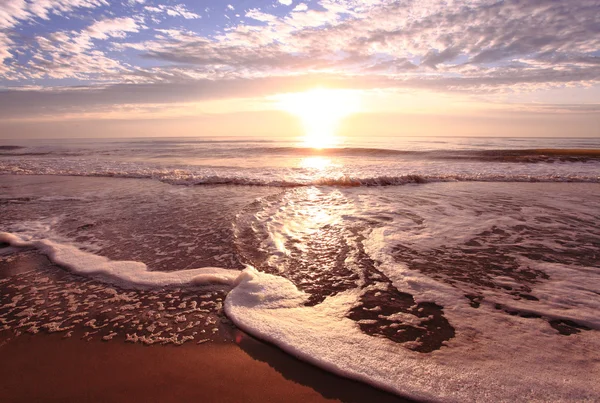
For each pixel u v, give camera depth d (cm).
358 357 235
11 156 2272
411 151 2198
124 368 233
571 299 317
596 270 385
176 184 1068
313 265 410
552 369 218
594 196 825
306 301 319
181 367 233
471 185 1024
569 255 433
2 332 276
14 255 450
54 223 605
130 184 1065
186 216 654
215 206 742
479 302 314
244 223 603
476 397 195
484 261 416
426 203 757
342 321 283
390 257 432
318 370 227
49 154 2428
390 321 282
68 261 423
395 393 204
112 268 402
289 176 1219
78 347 256
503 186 999
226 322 289
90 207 733
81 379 222
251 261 425
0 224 597
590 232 530
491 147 2806
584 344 245
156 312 307
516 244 477
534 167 1428
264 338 261
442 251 452
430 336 260
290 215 659
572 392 197
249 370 229
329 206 738
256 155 2217
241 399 204
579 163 1538
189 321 291
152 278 375
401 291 339
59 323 289
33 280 374
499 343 249
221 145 3372
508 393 197
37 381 221
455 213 659
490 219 610
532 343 248
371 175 1219
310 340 255
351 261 421
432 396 198
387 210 691
